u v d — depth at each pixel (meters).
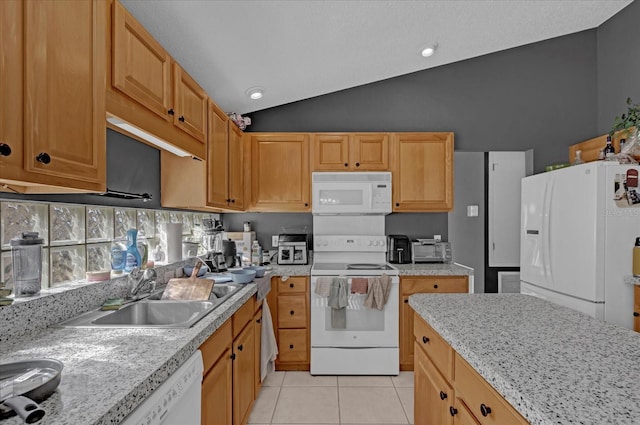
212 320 1.32
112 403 0.71
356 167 3.04
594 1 2.81
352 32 2.28
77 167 0.96
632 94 2.91
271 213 3.38
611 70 3.13
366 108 3.33
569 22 3.08
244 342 1.88
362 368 2.70
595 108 3.31
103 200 1.66
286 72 2.60
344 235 3.14
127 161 1.84
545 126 3.33
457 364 1.12
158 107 1.42
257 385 2.23
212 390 1.37
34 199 1.28
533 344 1.01
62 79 0.91
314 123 3.33
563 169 2.29
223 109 2.99
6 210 1.18
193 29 1.81
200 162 2.09
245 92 2.76
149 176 2.04
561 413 0.64
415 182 3.03
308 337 2.79
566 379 0.78
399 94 3.34
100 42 1.06
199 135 1.90
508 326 1.18
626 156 2.21
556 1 2.67
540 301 1.54
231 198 2.57
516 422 0.76
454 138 3.32
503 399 0.83
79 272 1.51
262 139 3.05
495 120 3.34
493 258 3.46
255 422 2.07
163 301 1.62
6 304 1.08
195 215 2.83
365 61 2.79
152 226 2.10
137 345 1.05
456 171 3.48
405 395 2.39
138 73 1.27
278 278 2.79
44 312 1.21
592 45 3.31
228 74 2.39
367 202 2.96
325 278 2.69
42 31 0.85
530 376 0.79
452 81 3.35
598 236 2.04
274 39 2.10
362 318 2.71
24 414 0.60
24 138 0.80
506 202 3.45
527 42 3.27
